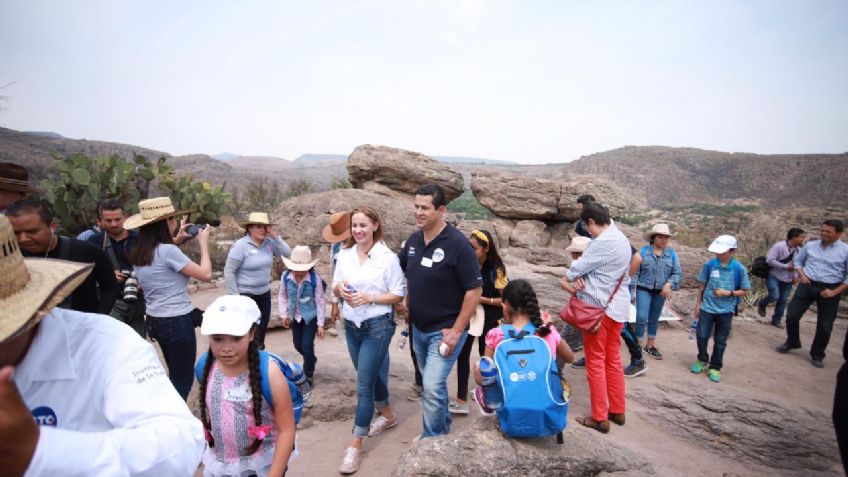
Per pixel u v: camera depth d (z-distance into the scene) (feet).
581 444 11.10
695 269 31.30
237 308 7.06
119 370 3.58
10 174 11.07
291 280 16.14
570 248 19.29
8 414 2.30
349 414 15.30
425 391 12.05
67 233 35.35
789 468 13.93
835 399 7.15
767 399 16.16
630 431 15.26
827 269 21.86
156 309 11.76
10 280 2.91
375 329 12.28
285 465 7.50
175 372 12.16
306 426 14.62
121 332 3.84
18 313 2.84
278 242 17.48
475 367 10.50
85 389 3.54
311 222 33.50
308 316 15.97
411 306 12.53
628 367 19.70
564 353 11.09
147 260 11.35
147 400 3.55
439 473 9.70
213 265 38.81
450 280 11.89
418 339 12.73
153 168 40.52
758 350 24.14
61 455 2.53
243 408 7.55
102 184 36.19
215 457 7.91
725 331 19.47
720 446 14.74
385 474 12.19
